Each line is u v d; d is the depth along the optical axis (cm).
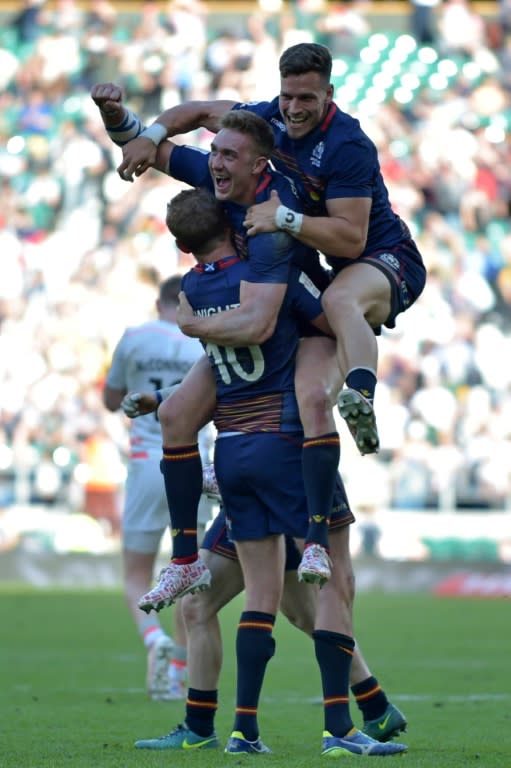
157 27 9081
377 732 2022
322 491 1838
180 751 1916
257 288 1866
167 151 2123
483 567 6762
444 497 7138
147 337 3016
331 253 1912
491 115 8762
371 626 4812
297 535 1886
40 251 8181
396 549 6931
